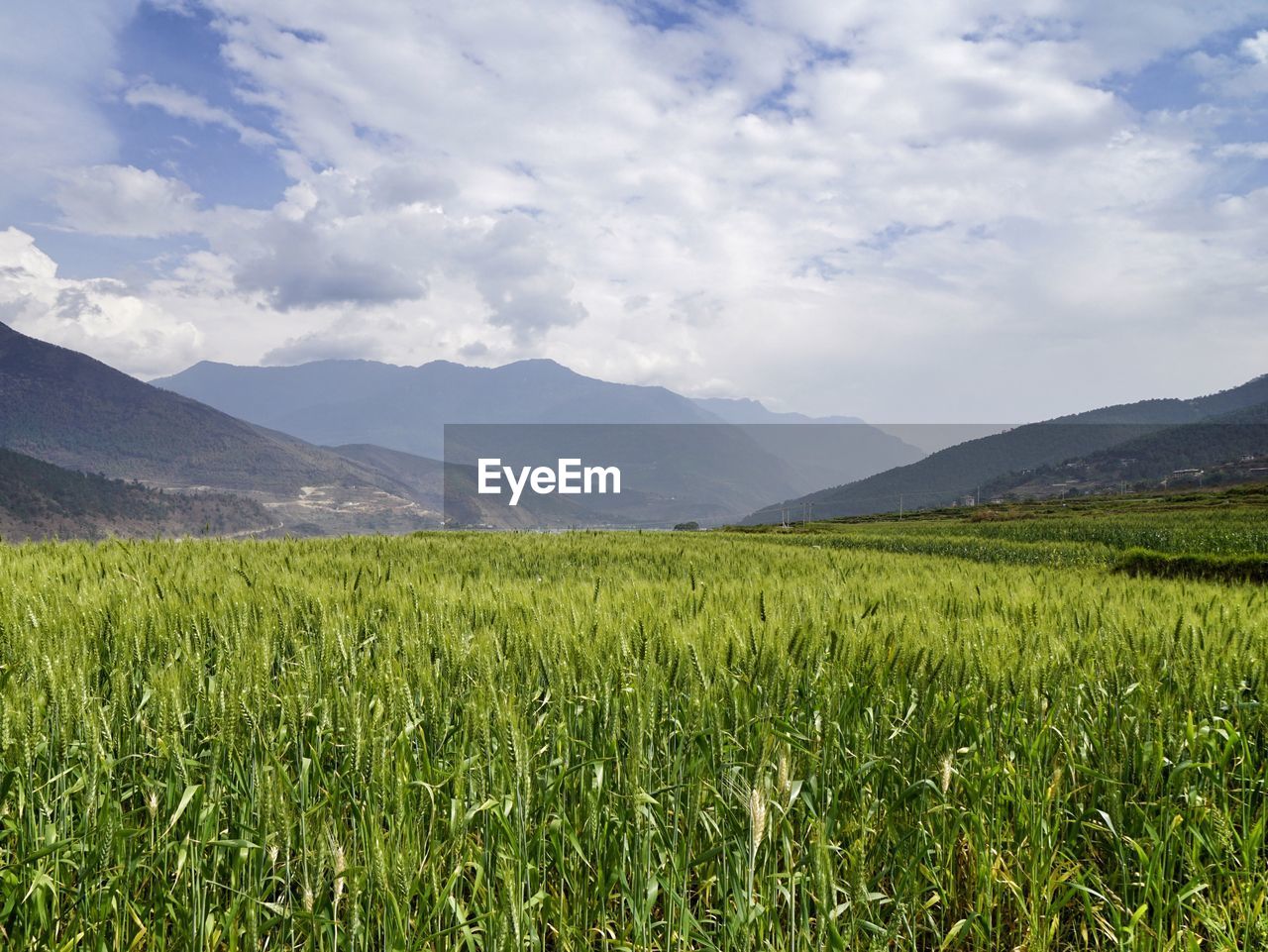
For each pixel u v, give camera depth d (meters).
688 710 3.59
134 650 4.34
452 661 4.20
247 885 2.96
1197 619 6.32
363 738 3.12
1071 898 3.49
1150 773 3.81
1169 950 3.00
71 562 8.98
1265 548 37.06
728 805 3.27
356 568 10.31
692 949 3.00
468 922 2.74
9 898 2.73
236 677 3.54
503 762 3.01
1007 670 4.37
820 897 2.65
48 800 3.09
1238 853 3.44
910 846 3.47
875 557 20.92
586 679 3.92
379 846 2.63
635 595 6.42
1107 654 5.03
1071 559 32.28
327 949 2.70
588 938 3.02
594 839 3.14
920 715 3.98
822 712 3.95
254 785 3.12
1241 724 4.15
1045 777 3.71
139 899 3.05
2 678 3.55
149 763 3.30
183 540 14.91
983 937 3.23
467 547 20.75
